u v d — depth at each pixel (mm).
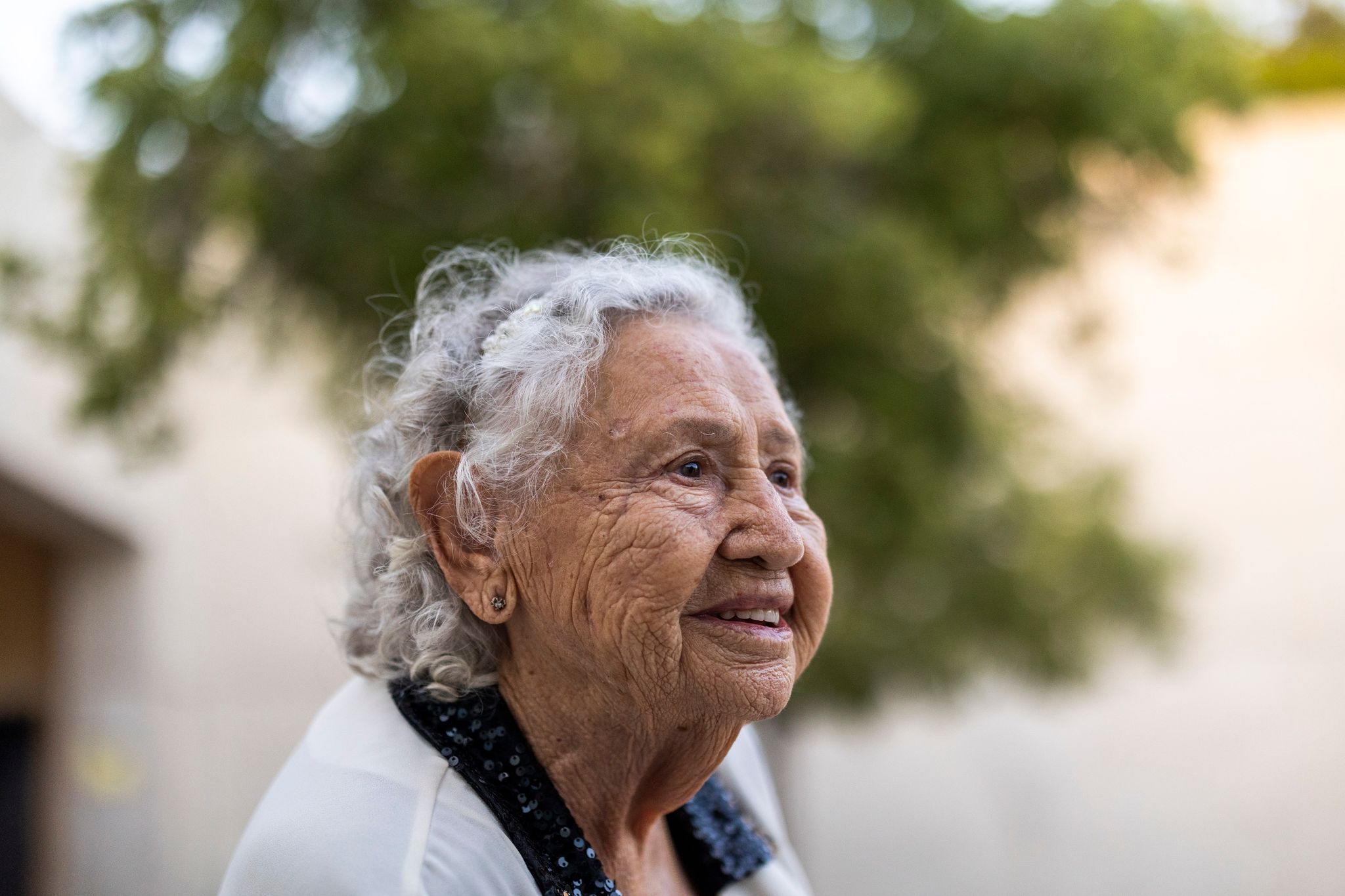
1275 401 7762
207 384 7355
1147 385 7836
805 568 1143
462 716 1116
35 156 5438
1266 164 7902
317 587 7676
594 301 1113
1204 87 4371
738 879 1375
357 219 3572
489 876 1015
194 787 7160
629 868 1206
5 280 4105
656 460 1061
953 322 4348
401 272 3498
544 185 3604
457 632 1143
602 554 1045
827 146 3777
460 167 3551
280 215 3588
